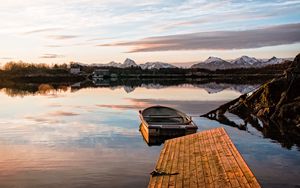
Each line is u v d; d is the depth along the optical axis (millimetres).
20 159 17984
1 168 16375
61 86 103500
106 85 107938
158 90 79312
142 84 113375
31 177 15086
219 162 13250
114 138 23375
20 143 22031
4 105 47625
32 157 18391
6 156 18594
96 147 20703
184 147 16375
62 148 20469
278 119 32500
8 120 32688
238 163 12891
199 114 37656
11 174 15492
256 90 40375
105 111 39562
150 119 27406
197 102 50875
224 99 55469
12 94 69062
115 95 65062
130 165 16750
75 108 43125
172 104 48062
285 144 21906
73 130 26781
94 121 31562
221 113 37375
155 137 22219
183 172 12383
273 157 18422
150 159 17828
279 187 13711
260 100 38062
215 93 68688
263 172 15641
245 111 38625
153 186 11086
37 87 97750
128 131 26047
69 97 61031
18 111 40312
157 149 20031
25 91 78875
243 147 21016
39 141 22625
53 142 22250
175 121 26812
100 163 17156
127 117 34094
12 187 13922
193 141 17406
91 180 14633
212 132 18812
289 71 36438
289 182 14250
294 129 27828
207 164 13133
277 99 36031
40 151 19766
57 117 34594
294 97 33781
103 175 15266
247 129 28109
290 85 34250
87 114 36875
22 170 16078
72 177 15016
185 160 14008
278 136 24844
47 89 86875
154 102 50906
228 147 15406
